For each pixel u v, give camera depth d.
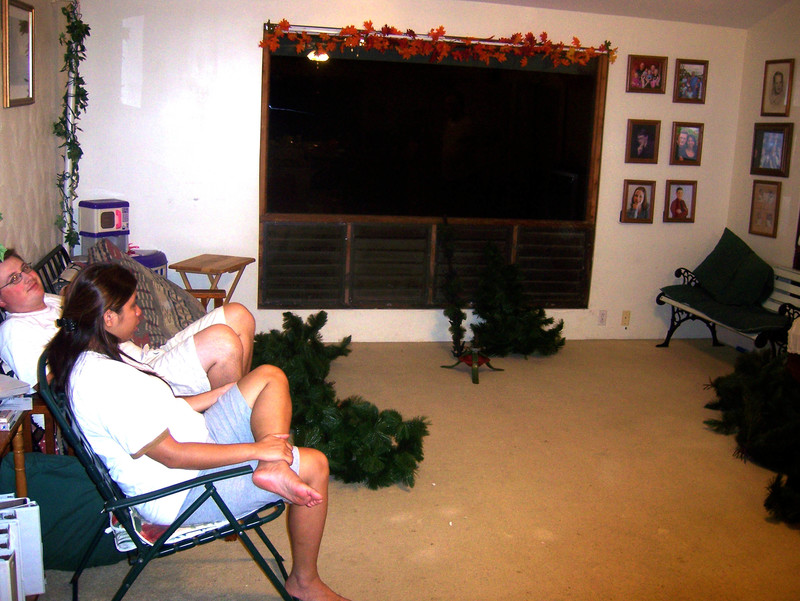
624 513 3.07
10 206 3.55
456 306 5.21
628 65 5.52
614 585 2.55
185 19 4.91
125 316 1.95
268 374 2.19
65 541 2.41
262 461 1.98
